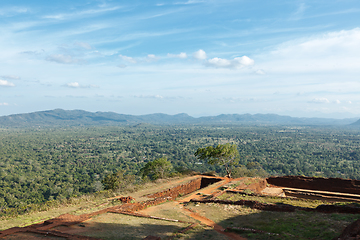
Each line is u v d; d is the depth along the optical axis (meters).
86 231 14.97
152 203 25.23
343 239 11.14
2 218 19.33
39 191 80.31
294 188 38.81
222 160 46.69
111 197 27.58
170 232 15.36
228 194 29.00
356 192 34.66
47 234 13.78
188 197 29.81
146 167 49.16
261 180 39.22
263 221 17.98
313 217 17.67
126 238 13.87
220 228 17.19
